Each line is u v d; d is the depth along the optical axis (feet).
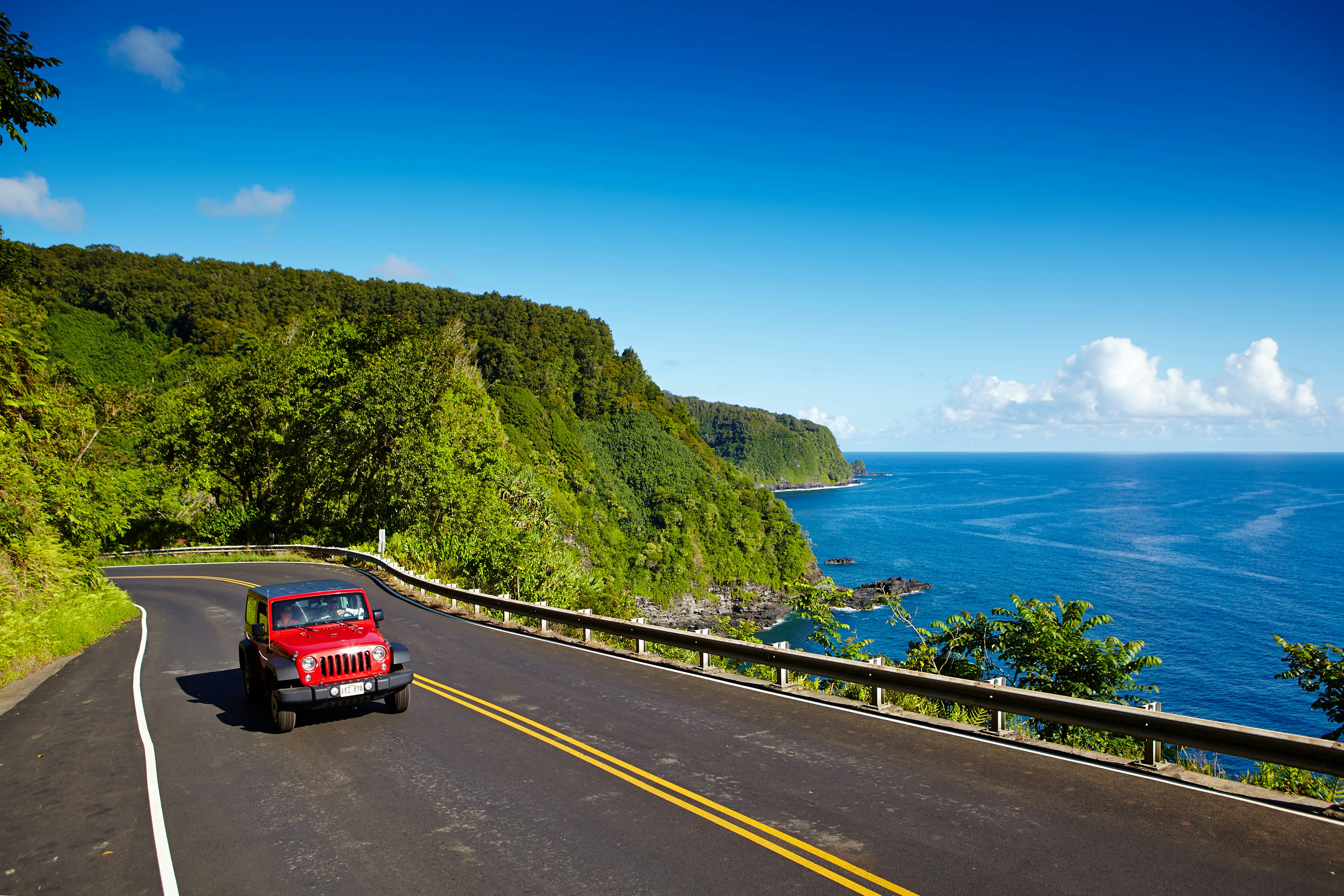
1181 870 16.94
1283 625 207.31
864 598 260.83
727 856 18.01
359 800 22.15
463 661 43.16
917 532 473.67
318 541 136.77
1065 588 271.49
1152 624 208.95
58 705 35.32
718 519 385.29
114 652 50.34
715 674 38.58
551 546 108.58
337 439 137.18
